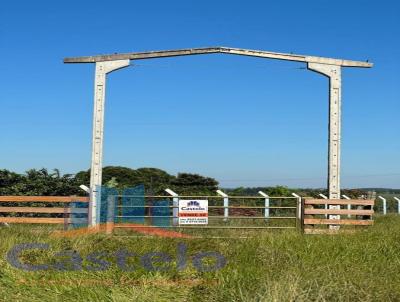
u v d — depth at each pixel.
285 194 28.25
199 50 16.97
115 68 17.42
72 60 17.44
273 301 6.85
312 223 16.02
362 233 13.41
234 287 7.98
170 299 7.96
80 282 8.90
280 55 17.22
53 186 22.58
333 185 17.33
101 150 17.23
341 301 7.02
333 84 17.47
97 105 17.36
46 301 7.84
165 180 37.34
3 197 16.45
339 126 17.45
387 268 9.16
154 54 17.23
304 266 9.05
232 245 11.61
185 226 16.09
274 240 11.70
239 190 29.03
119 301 7.70
